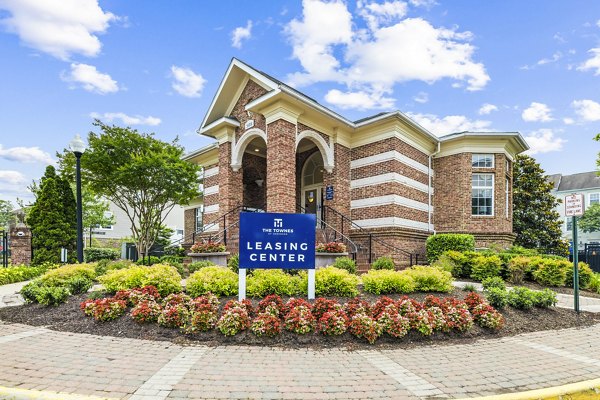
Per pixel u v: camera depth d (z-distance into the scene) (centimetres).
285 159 1233
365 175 1456
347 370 422
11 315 662
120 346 500
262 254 680
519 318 686
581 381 397
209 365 430
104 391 351
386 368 431
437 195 1627
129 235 3148
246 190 1842
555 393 366
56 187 1597
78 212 1022
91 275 896
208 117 1534
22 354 462
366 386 374
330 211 1432
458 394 357
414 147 1502
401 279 782
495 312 629
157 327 572
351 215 1484
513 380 397
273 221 693
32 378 382
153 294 673
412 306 605
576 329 656
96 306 605
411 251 1414
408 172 1444
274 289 718
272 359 457
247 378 390
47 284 780
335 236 1390
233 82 1448
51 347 493
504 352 507
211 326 552
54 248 1525
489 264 1105
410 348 520
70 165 1609
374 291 771
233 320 540
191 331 545
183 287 779
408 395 353
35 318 638
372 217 1410
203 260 1136
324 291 741
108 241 2964
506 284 1077
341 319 548
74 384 367
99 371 405
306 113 1319
